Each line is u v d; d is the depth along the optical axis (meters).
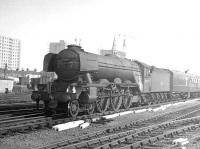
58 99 14.85
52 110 16.25
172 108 23.75
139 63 23.50
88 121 14.45
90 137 11.02
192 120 16.30
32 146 9.51
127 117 17.17
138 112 19.86
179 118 17.53
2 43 182.50
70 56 16.09
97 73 17.16
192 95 40.44
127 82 20.72
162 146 9.87
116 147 9.56
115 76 19.30
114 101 18.84
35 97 15.70
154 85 25.33
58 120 13.74
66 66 16.16
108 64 18.41
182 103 28.58
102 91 17.39
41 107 20.89
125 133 11.55
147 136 11.40
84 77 16.02
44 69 16.67
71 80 16.17
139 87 22.41
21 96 33.81
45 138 10.77
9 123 12.55
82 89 15.34
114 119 15.98
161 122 15.61
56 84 15.40
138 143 9.85
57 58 16.61
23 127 11.93
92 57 16.52
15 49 192.75
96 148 9.01
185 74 35.78
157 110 21.66
